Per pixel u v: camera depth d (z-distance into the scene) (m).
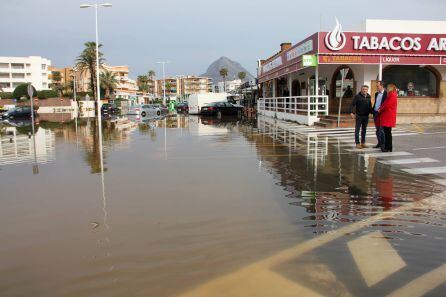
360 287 3.72
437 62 21.00
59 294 3.75
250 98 52.12
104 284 3.90
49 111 74.00
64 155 13.04
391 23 22.09
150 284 3.88
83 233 5.36
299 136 17.12
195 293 3.68
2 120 42.28
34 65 118.88
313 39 21.27
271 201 6.75
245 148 13.67
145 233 5.29
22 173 9.92
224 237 5.08
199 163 10.77
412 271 4.03
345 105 24.33
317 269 4.11
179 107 65.81
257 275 4.00
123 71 140.62
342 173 8.96
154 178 8.87
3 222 5.94
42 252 4.76
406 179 8.21
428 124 19.73
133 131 22.73
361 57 20.77
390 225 5.44
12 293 3.79
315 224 5.52
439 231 5.18
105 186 8.18
